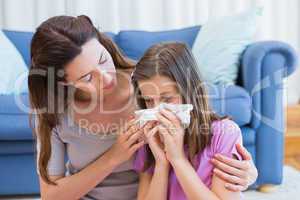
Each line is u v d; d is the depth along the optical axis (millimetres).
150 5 2910
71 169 1253
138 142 1108
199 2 2941
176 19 2928
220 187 1040
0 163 1894
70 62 1020
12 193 1922
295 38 3154
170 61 1060
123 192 1225
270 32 3092
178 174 1038
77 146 1188
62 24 1043
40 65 1048
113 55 1190
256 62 1925
